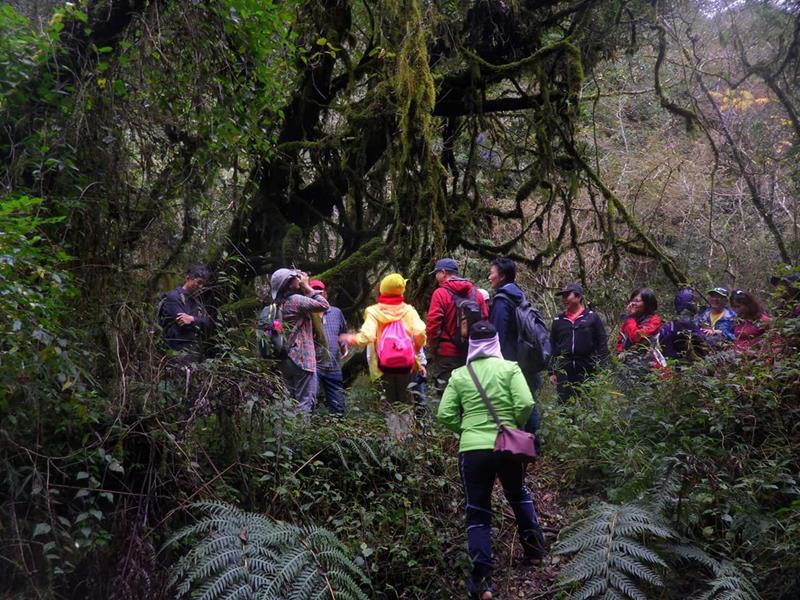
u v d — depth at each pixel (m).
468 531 4.56
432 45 9.80
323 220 10.15
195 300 5.36
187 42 5.67
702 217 14.08
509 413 4.61
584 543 4.33
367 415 6.19
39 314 3.79
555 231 13.84
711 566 4.22
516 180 12.53
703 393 5.43
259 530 3.97
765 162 12.91
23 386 3.65
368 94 9.53
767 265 13.07
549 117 10.05
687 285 7.44
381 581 4.57
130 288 4.90
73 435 4.05
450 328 6.53
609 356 7.34
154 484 4.04
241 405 4.43
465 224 10.05
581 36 10.05
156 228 5.61
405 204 9.12
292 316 6.16
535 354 5.91
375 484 5.18
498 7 9.62
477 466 4.55
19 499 3.74
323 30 9.18
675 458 4.70
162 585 3.81
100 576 3.79
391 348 6.45
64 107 5.16
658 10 10.49
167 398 4.33
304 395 6.13
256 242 9.49
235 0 5.63
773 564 4.37
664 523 4.49
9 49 4.95
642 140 15.62
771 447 5.03
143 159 5.55
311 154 9.80
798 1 10.34
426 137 8.75
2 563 3.56
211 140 5.90
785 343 5.44
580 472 5.97
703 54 13.73
